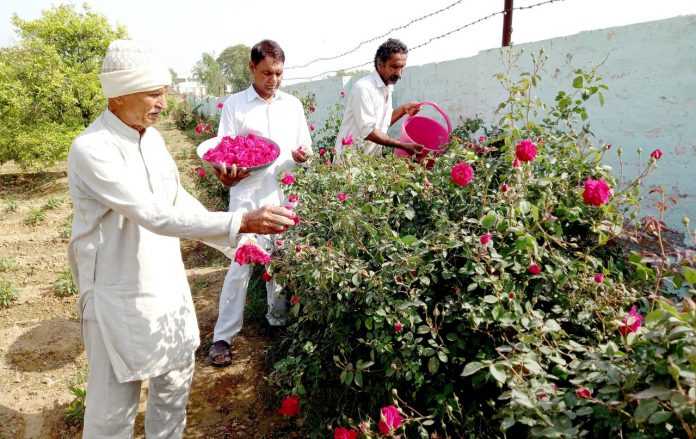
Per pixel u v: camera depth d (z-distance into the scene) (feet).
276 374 7.52
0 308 13.15
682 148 7.80
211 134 36.04
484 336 6.12
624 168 8.82
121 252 5.75
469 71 12.82
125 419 6.12
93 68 26.66
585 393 4.18
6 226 19.58
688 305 3.81
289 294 10.09
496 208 6.59
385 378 6.61
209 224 5.43
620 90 8.70
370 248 7.25
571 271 6.11
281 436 7.74
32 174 27.40
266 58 9.57
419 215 8.04
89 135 5.47
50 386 9.63
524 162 6.68
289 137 10.43
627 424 4.28
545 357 5.63
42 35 25.55
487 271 6.07
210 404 8.60
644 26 8.10
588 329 5.97
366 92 11.16
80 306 5.99
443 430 6.31
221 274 14.15
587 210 7.24
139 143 5.93
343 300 7.07
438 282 6.76
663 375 4.02
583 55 9.36
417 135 13.34
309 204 8.69
